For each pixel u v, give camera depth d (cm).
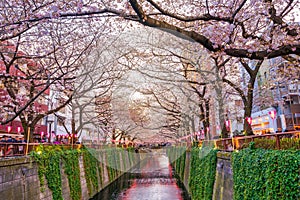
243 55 723
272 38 931
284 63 1612
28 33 1188
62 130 3675
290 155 607
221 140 1380
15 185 1040
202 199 1521
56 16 679
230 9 907
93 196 2211
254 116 3334
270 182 662
